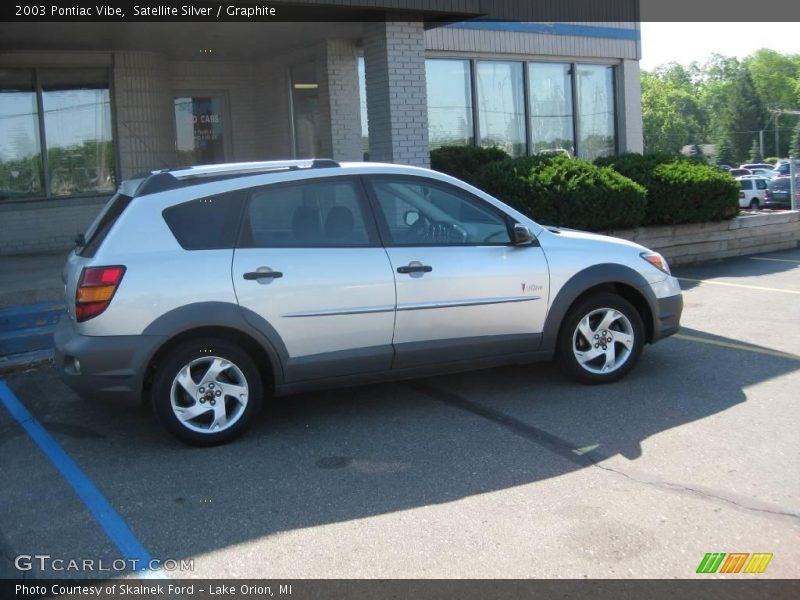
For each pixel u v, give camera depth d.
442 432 5.43
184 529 4.15
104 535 4.12
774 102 114.31
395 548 3.90
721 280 10.84
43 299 8.00
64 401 6.33
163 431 5.61
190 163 12.96
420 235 5.73
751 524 4.04
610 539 3.92
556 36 15.47
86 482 4.78
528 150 15.53
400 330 5.59
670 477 4.60
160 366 5.11
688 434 5.23
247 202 5.35
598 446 5.09
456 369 5.86
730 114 107.19
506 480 4.63
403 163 10.20
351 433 5.48
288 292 5.27
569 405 5.87
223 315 5.12
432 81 14.17
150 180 5.33
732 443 5.06
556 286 6.00
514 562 3.74
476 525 4.10
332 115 11.81
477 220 5.93
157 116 12.05
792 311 8.77
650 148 105.50
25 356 7.32
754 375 6.45
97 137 11.82
